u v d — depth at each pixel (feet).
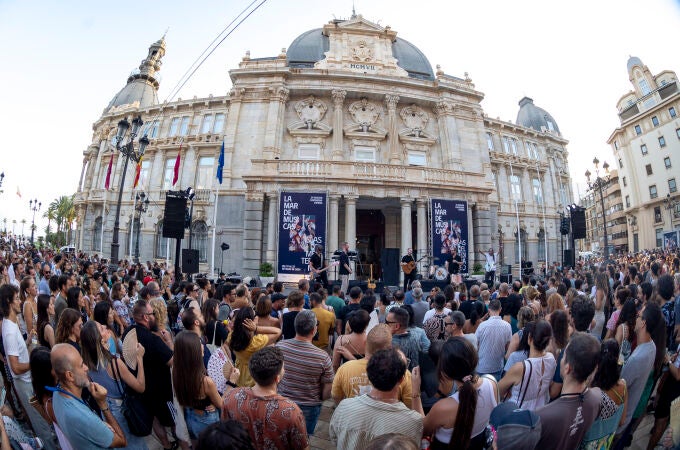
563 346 14.85
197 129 105.40
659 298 23.26
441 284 62.54
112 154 105.81
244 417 10.01
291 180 76.89
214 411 13.01
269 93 93.15
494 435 8.27
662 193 151.33
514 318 24.86
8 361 15.62
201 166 102.37
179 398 12.46
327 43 104.22
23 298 24.68
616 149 176.14
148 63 142.20
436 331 20.48
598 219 252.21
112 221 109.29
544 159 125.59
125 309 27.27
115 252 57.88
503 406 8.57
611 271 45.32
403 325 16.79
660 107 150.71
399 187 78.89
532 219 116.57
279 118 91.81
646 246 158.92
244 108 93.09
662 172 151.33
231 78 94.94
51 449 15.12
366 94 95.76
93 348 13.43
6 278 35.58
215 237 86.43
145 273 52.31
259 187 77.15
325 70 93.25
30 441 13.97
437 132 100.22
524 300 28.14
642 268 62.34
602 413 10.64
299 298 20.29
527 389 12.37
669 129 148.05
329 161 78.23
